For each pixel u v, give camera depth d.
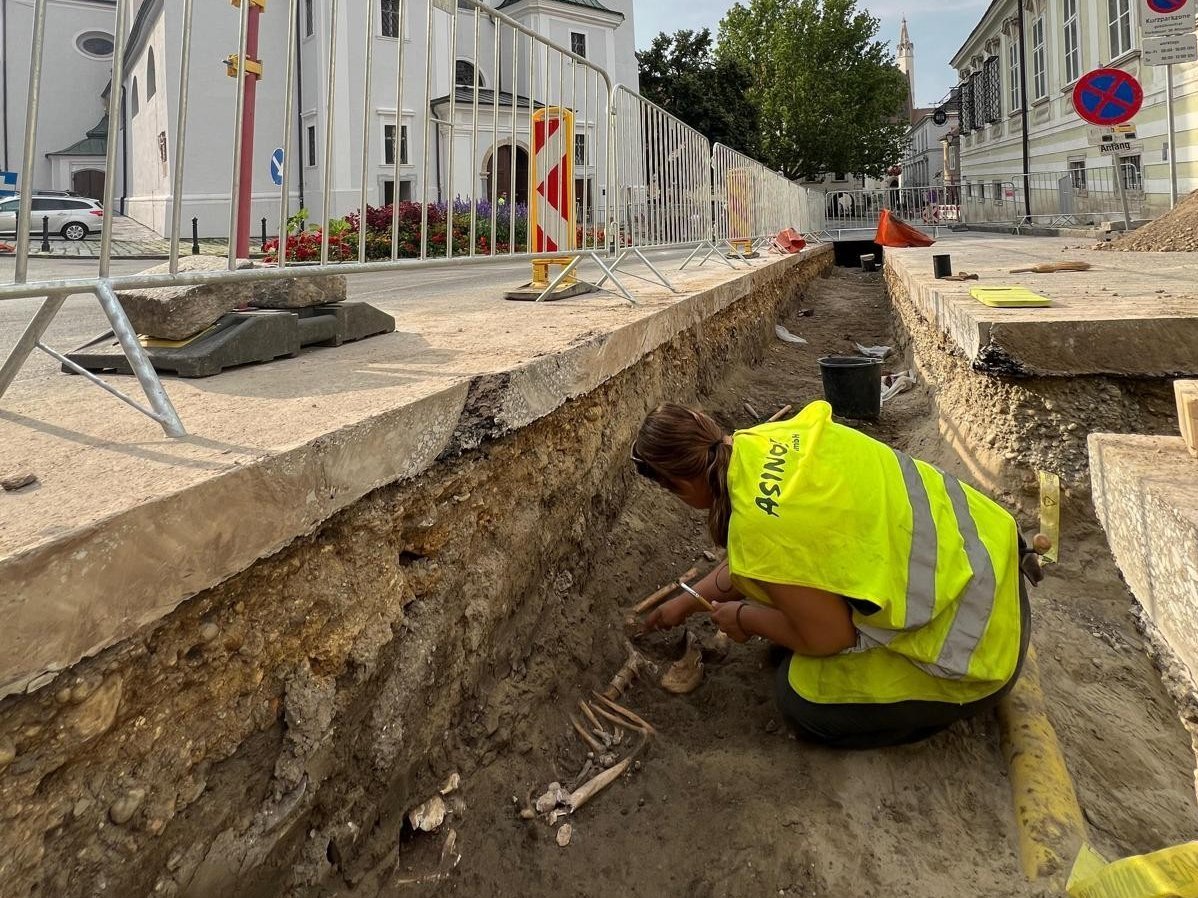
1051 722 2.40
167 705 1.35
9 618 1.02
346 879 1.80
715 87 33.34
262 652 1.55
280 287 2.91
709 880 1.96
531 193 4.76
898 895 1.87
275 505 1.49
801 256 11.41
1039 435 3.48
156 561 1.24
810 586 1.96
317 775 1.68
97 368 2.53
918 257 9.12
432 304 4.90
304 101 23.95
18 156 31.78
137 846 1.31
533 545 2.67
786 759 2.35
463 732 2.24
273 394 2.09
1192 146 11.98
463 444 2.19
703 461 2.14
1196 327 3.23
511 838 2.07
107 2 33.00
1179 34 8.57
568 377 2.82
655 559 3.53
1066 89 16.92
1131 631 3.04
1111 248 8.38
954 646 2.06
